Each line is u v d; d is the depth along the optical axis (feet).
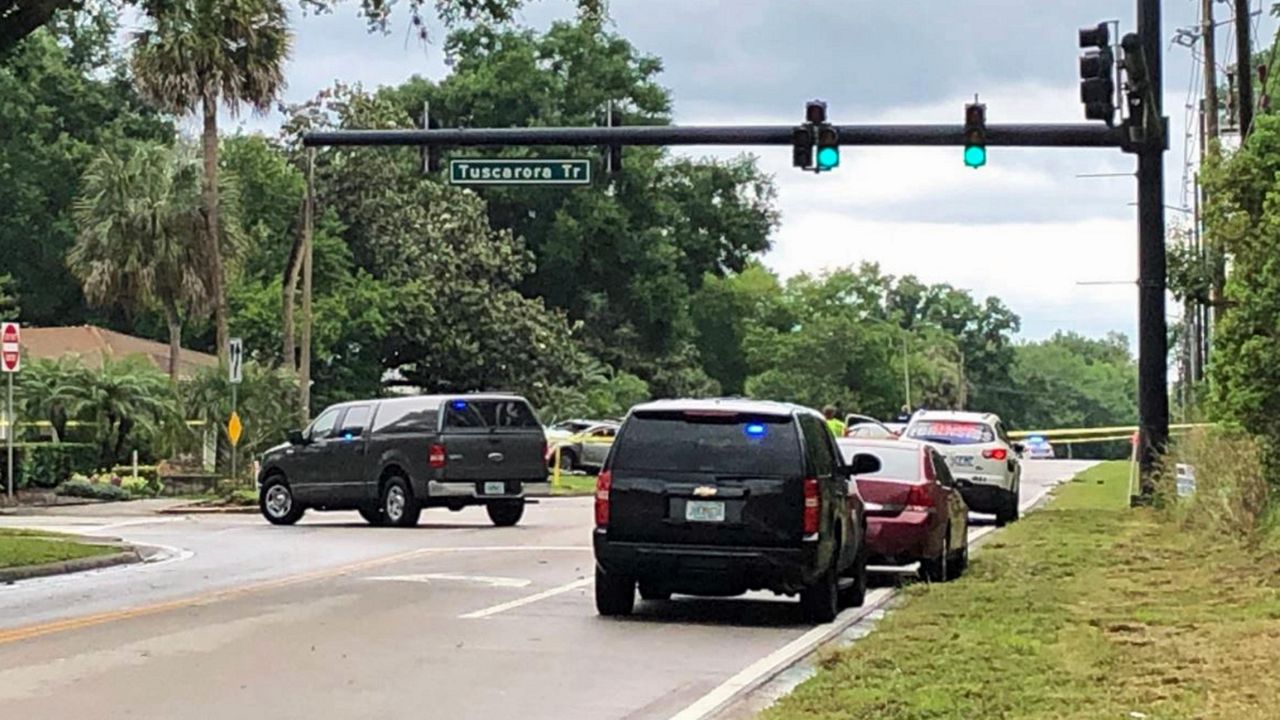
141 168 173.68
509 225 277.64
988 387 508.12
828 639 48.65
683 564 51.03
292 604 54.80
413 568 68.64
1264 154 70.95
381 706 36.04
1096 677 38.40
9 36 66.39
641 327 280.10
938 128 92.27
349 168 217.15
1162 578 61.77
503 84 269.85
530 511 113.19
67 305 238.07
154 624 49.42
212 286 174.70
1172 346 220.02
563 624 50.67
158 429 136.56
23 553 70.23
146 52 151.74
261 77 152.87
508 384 222.69
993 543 81.51
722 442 51.52
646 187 280.72
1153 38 99.60
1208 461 80.12
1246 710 33.60
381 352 224.33
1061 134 92.32
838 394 324.19
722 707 36.45
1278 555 63.98
